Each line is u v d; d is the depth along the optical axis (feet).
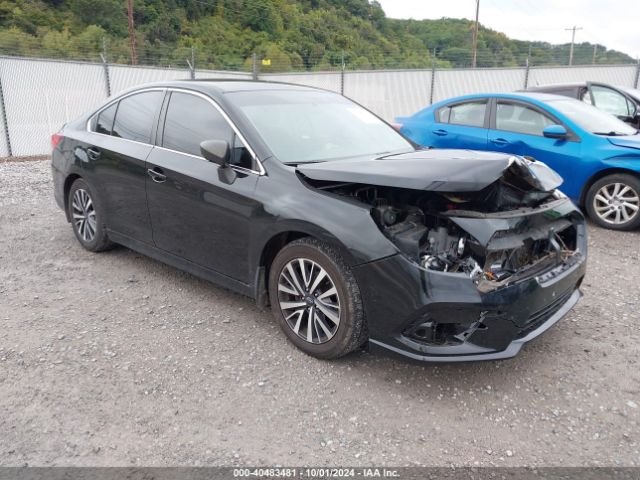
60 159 17.03
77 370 10.41
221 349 11.32
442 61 70.69
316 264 10.38
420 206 10.08
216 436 8.65
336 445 8.50
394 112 57.36
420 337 9.53
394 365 10.81
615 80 52.54
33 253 17.11
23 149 44.78
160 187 13.21
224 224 11.88
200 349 11.31
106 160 14.93
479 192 9.73
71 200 17.10
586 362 11.03
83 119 16.79
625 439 8.73
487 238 9.27
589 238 19.85
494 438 8.73
